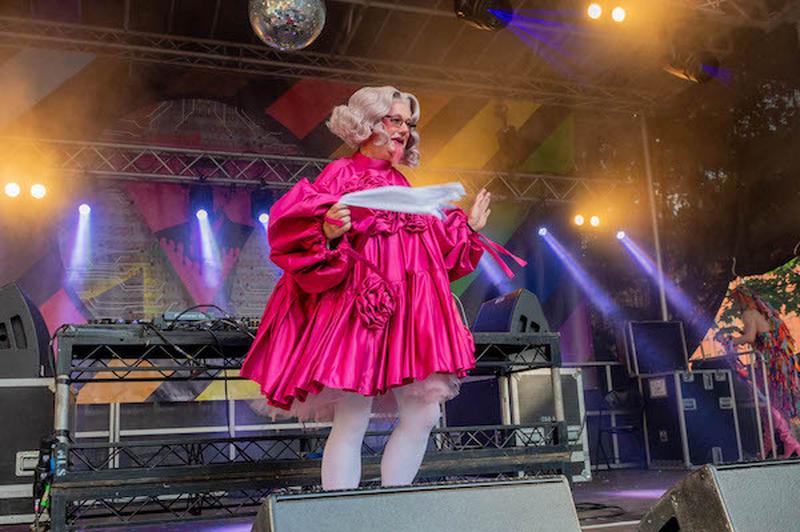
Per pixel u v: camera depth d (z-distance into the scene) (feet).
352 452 6.25
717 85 28.40
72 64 28.17
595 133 32.63
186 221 28.78
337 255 5.90
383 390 6.01
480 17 23.32
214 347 10.30
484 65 29.73
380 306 6.02
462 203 31.53
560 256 32.01
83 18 25.72
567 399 17.47
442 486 3.03
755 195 26.99
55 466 8.70
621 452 26.40
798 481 3.02
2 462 13.32
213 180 28.60
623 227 31.60
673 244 30.04
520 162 32.22
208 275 28.73
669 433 24.91
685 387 24.66
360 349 5.95
